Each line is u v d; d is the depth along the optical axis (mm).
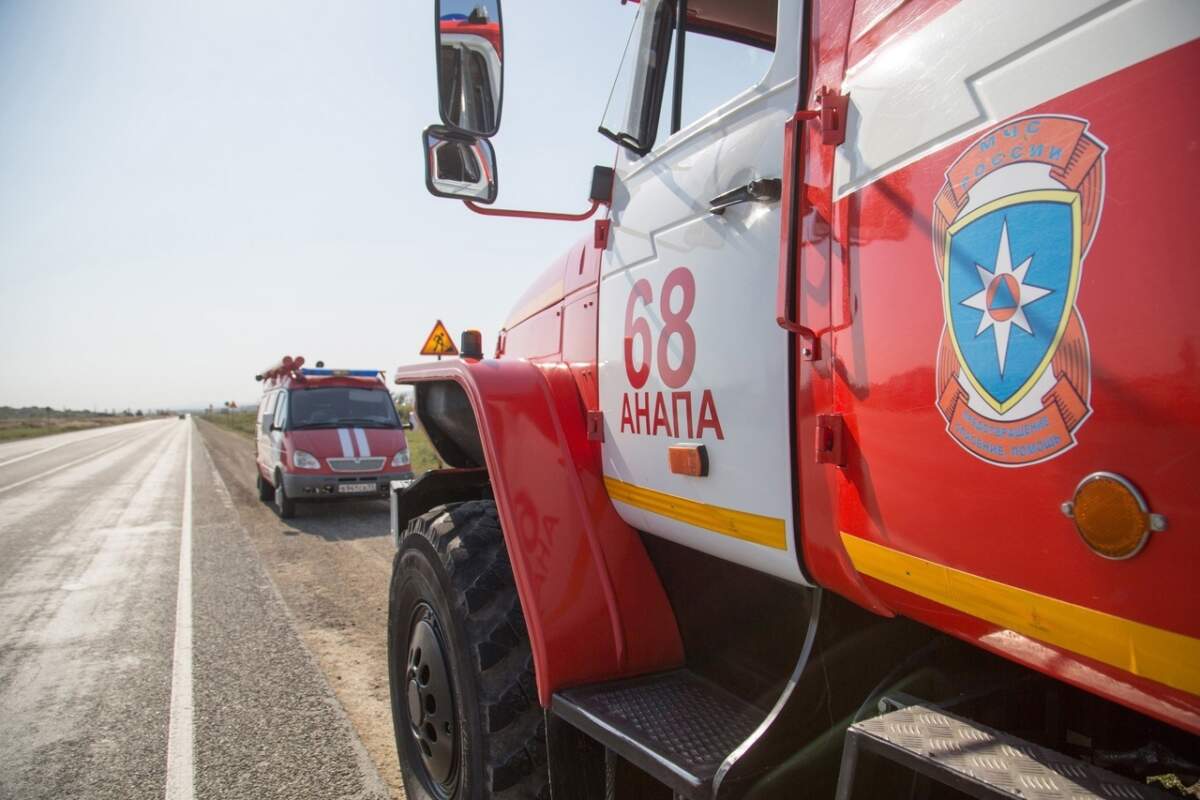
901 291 1156
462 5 2012
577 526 2154
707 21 2025
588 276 2383
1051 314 915
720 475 1650
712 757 1576
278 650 4867
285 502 10273
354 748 3527
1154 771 1150
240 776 3283
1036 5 952
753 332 1540
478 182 2152
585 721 1806
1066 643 929
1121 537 840
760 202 1539
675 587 2145
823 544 1368
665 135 2010
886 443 1192
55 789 3201
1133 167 825
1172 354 787
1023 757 1013
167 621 5520
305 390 11094
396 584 2867
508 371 2379
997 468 998
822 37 1415
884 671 1494
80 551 8109
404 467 10836
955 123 1065
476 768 2152
